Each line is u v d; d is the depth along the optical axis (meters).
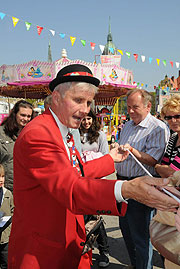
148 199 0.85
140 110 2.27
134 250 2.41
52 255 1.18
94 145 2.78
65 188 0.95
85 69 1.18
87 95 1.14
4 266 2.30
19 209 1.24
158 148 2.17
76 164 1.40
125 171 2.32
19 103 2.78
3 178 2.41
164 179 0.88
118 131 14.61
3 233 2.27
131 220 2.14
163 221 1.14
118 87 9.56
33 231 1.20
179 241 1.05
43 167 1.02
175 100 2.00
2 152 2.65
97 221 2.00
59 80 1.13
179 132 2.04
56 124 1.23
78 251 1.29
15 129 2.71
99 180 0.96
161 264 2.64
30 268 1.16
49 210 1.17
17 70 8.88
